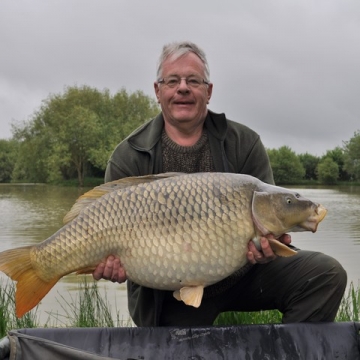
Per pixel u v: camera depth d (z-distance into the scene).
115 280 2.43
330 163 54.88
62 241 2.37
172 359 2.43
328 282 2.67
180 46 2.81
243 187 2.36
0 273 5.73
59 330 2.38
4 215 15.73
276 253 2.38
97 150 38.19
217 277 2.38
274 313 3.67
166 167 2.87
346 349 2.48
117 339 2.41
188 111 2.78
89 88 42.41
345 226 12.57
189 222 2.31
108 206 2.37
